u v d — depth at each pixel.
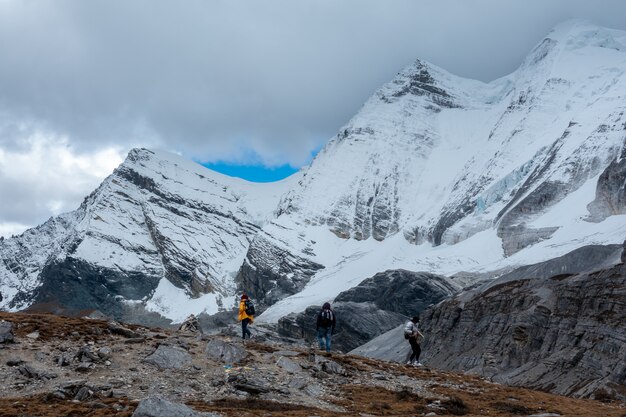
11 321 35.19
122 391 29.42
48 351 32.56
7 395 28.23
